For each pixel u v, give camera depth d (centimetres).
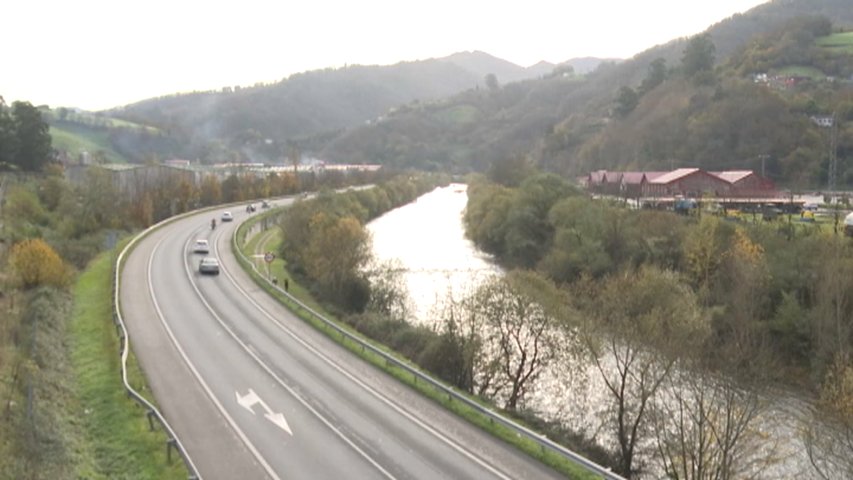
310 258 6334
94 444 2680
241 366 3647
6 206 7162
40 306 4222
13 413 2680
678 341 3612
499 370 4097
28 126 10888
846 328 4688
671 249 6850
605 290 5153
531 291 4178
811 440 3203
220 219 10531
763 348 4259
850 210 9156
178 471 2414
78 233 7638
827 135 13588
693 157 14762
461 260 8725
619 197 11338
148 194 10175
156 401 3084
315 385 3381
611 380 3994
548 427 3259
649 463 3288
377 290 5819
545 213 8769
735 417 3183
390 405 3131
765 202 9875
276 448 2641
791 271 5512
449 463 2531
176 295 5353
